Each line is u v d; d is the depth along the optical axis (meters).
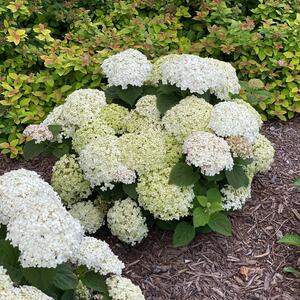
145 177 1.53
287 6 2.33
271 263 1.56
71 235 1.05
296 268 1.55
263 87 2.18
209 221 1.49
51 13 2.31
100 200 1.60
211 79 1.57
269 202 1.77
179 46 2.29
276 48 2.20
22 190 1.21
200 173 1.53
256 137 1.62
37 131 1.62
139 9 2.46
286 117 2.24
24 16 2.19
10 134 2.00
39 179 1.29
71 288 1.11
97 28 2.32
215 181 1.55
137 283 1.49
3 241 1.09
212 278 1.51
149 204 1.50
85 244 1.27
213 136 1.48
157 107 1.62
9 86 1.99
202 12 2.34
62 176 1.60
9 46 2.08
